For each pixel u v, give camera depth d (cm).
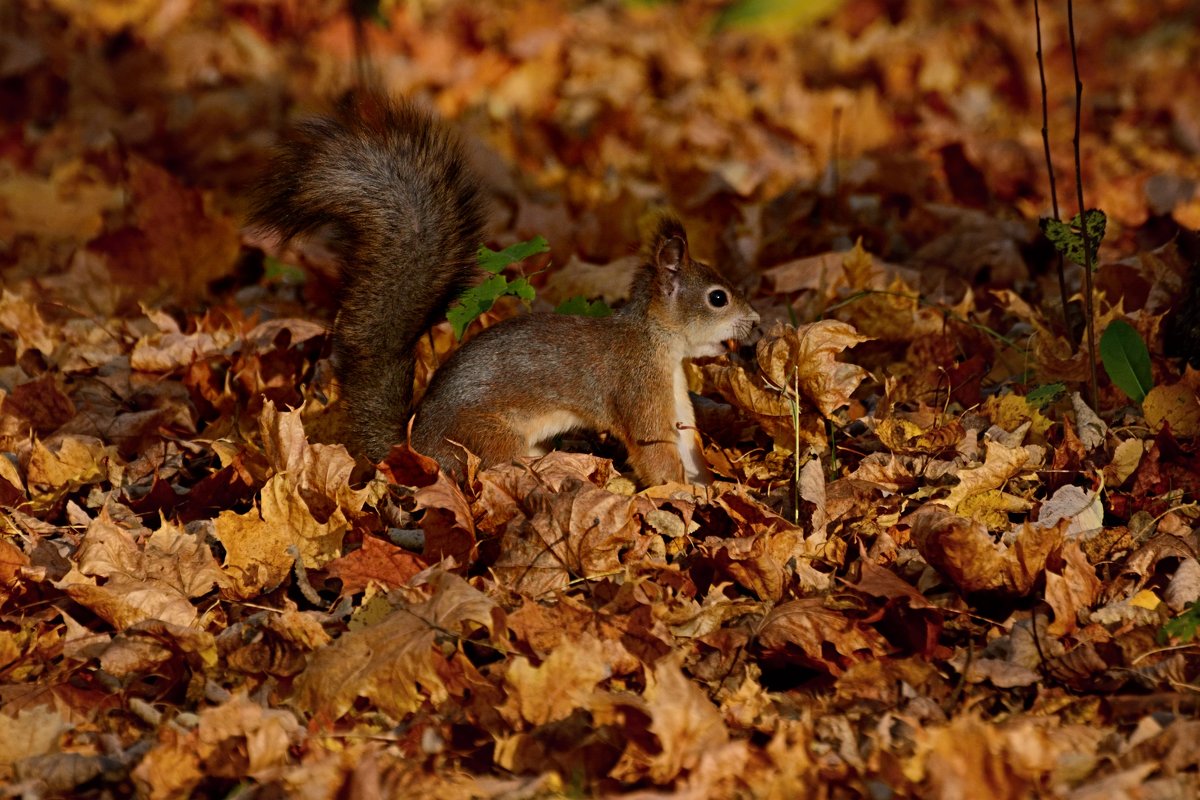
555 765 627
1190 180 1448
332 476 841
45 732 648
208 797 622
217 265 1378
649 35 2334
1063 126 1995
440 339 1119
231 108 1931
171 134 1875
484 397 924
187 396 1097
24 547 838
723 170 1689
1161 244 1317
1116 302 1125
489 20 2266
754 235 1387
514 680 654
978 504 838
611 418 955
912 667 689
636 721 633
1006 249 1280
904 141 1873
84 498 934
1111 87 2208
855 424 964
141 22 2181
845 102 1981
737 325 964
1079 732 630
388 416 938
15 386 1083
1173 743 606
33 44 2034
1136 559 772
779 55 2361
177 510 903
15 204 1535
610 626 714
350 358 941
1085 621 726
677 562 820
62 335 1204
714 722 627
